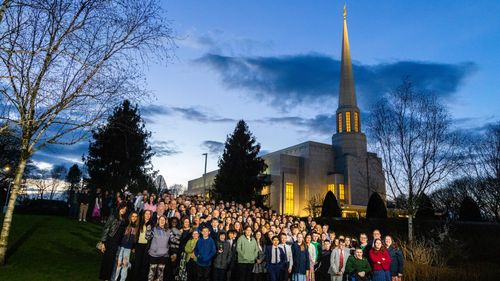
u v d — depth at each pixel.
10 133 10.09
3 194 36.53
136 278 9.08
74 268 10.55
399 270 9.98
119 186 28.31
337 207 34.31
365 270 9.73
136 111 29.33
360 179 53.03
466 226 22.38
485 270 15.19
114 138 28.38
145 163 30.83
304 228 14.70
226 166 35.06
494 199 31.81
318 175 54.69
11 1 8.55
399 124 21.28
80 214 20.70
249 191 34.41
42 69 10.00
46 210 30.08
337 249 10.91
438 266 15.31
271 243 11.85
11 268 9.89
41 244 13.53
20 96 10.15
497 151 30.95
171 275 10.14
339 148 57.31
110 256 9.02
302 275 10.86
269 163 57.00
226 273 10.46
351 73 64.00
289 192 53.09
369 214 29.98
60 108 10.39
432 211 26.27
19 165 10.88
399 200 21.59
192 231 10.38
